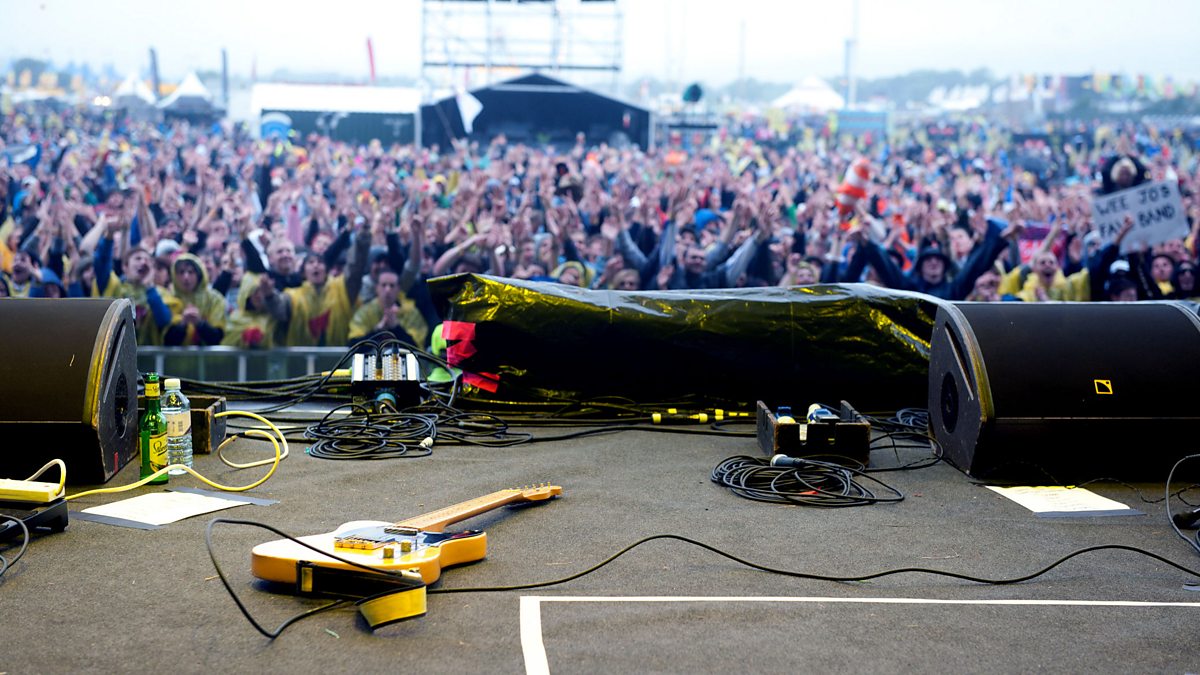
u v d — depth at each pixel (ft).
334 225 41.45
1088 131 45.85
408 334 41.83
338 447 13.87
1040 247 44.45
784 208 43.83
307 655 6.79
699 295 17.52
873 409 17.43
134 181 41.39
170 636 7.09
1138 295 44.55
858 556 9.39
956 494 11.89
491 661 6.74
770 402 17.37
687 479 12.51
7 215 41.11
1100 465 12.47
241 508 10.64
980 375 12.35
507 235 42.24
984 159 46.14
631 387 17.26
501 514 10.70
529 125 44.75
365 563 8.04
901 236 44.09
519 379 17.16
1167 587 8.62
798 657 6.95
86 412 11.10
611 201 42.68
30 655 6.72
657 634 7.31
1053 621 7.75
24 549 8.57
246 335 41.14
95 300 12.17
